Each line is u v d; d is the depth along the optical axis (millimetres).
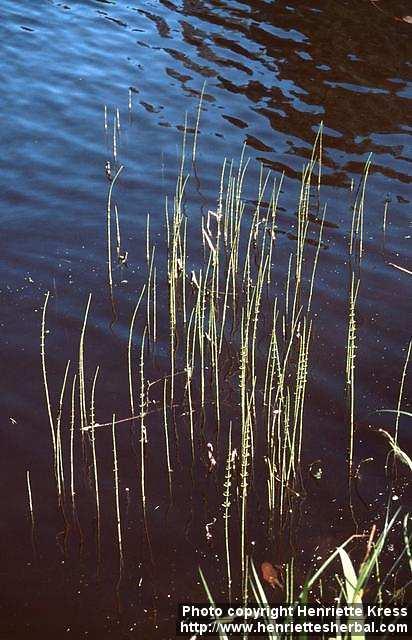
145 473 4656
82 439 4805
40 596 4035
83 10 9844
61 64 8688
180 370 5301
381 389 5203
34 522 4367
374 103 8242
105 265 6078
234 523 4422
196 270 6078
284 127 7844
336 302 5844
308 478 4672
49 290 5805
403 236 6504
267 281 6012
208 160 7328
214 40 9273
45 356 5301
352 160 7422
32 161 7172
